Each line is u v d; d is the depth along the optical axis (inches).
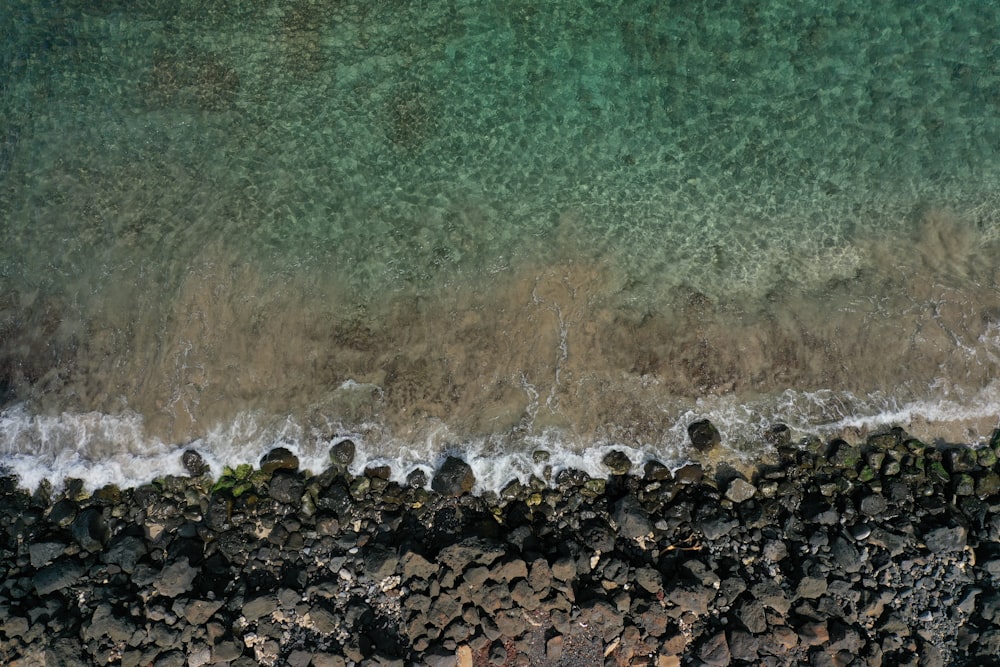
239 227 392.5
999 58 394.3
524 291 381.7
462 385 371.2
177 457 366.6
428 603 318.3
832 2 402.3
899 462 351.9
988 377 361.1
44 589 333.7
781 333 370.6
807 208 390.0
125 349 381.4
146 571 337.1
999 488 341.1
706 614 319.3
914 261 378.9
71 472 369.4
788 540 337.7
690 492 353.1
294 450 366.3
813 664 305.0
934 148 390.0
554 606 317.4
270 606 323.0
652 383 368.2
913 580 324.8
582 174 398.9
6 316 390.9
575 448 361.7
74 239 397.1
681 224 390.9
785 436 358.6
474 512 353.1
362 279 386.0
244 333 379.2
